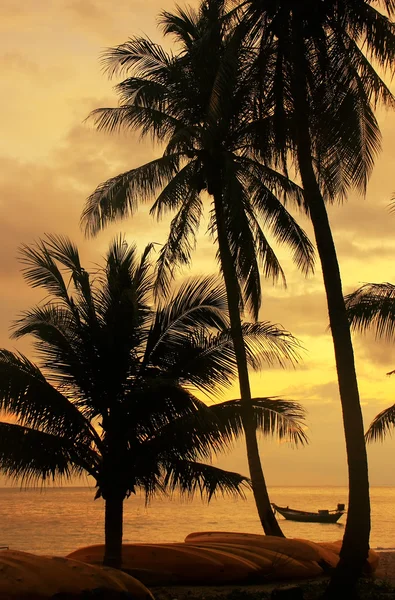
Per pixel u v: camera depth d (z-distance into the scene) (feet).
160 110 68.64
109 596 34.65
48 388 43.96
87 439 45.52
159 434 45.27
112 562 43.86
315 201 47.65
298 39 48.75
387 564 61.26
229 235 61.98
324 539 151.84
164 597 41.37
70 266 47.88
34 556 36.96
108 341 45.19
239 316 63.00
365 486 42.34
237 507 369.91
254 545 52.16
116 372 45.65
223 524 208.85
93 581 34.78
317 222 47.39
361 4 49.08
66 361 45.34
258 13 49.98
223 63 49.90
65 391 45.96
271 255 68.80
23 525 195.42
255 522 222.48
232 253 64.34
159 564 46.50
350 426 43.57
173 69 66.74
